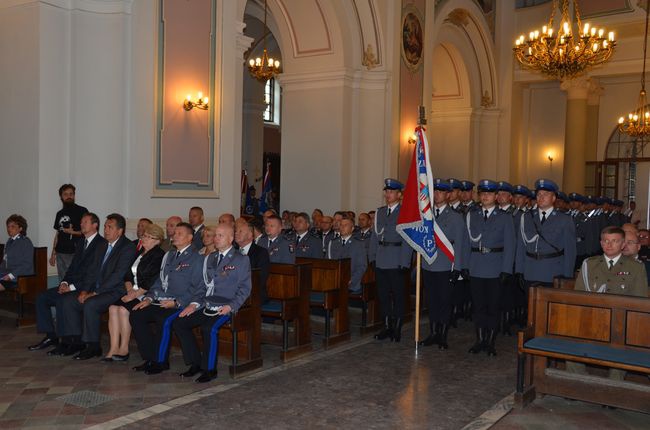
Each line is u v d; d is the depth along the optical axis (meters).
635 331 4.75
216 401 5.04
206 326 5.60
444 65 18.17
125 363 6.11
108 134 8.09
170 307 5.96
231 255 5.83
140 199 8.23
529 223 7.10
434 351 6.90
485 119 19.05
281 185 13.72
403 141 13.95
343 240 7.96
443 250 6.93
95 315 6.20
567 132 18.92
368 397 5.27
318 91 13.23
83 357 6.19
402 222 6.84
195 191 8.91
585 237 12.20
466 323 8.63
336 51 12.95
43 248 7.61
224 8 9.16
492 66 18.64
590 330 4.94
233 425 4.55
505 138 19.20
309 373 5.91
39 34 7.76
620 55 17.98
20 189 7.99
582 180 18.75
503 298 7.86
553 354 4.79
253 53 19.86
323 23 12.87
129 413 4.72
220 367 6.01
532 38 11.80
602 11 16.83
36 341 6.84
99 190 8.09
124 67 8.12
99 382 5.47
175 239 6.10
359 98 13.36
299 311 6.45
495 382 5.77
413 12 14.33
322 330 7.65
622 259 5.24
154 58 8.32
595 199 15.00
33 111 7.85
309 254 8.42
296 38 13.30
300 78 13.34
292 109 13.55
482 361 6.52
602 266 5.27
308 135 13.38
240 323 5.73
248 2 14.65
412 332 7.86
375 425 4.64
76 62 7.98
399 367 6.21
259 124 21.09
